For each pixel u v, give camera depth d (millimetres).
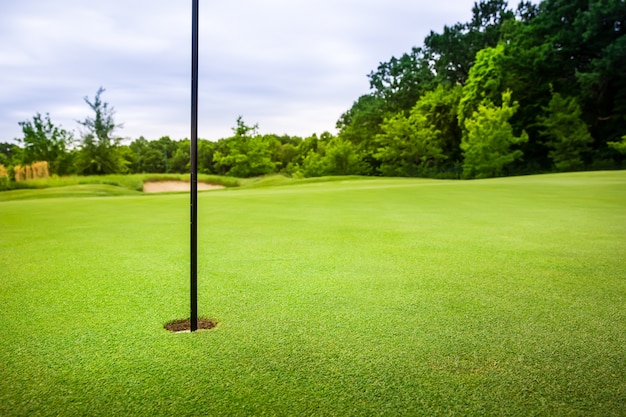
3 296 3174
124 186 33719
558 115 36375
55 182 30750
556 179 18500
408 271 3861
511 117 41719
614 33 36812
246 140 55281
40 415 1642
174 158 79875
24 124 42500
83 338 2377
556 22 39594
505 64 40688
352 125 61188
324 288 3336
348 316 2709
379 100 62531
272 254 4625
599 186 14742
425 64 59688
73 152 44188
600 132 39531
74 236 5953
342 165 54875
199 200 12625
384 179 28172
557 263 4129
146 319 2680
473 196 12203
